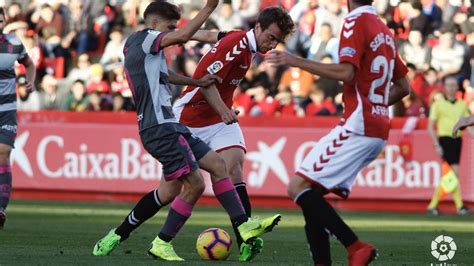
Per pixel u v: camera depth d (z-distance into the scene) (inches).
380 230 1245.7
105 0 2003.0
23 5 2044.8
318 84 1726.1
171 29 821.9
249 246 808.9
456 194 1568.7
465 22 1829.5
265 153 1679.4
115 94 1831.9
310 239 669.3
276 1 1899.6
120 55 1910.7
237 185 882.1
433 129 1565.0
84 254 853.2
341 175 659.4
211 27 1872.5
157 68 792.3
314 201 655.1
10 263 765.9
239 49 848.3
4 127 1084.5
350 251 650.2
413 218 1488.7
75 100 1860.2
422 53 1797.5
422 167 1616.6
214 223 1309.1
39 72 1945.1
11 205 1621.6
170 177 797.9
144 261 794.2
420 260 853.2
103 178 1739.7
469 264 821.9
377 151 668.7
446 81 1563.7
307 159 663.1
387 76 670.5
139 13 1983.3
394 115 1697.8
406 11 1838.1
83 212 1481.3
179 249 928.3
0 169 1088.2
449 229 1267.2
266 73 1775.3
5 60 1072.2
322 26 1806.1
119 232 841.5
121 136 1727.4
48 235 1063.6
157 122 791.7
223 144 880.9
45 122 1770.4
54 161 1768.0
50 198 1771.7
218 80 836.0
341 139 658.2
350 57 647.8
